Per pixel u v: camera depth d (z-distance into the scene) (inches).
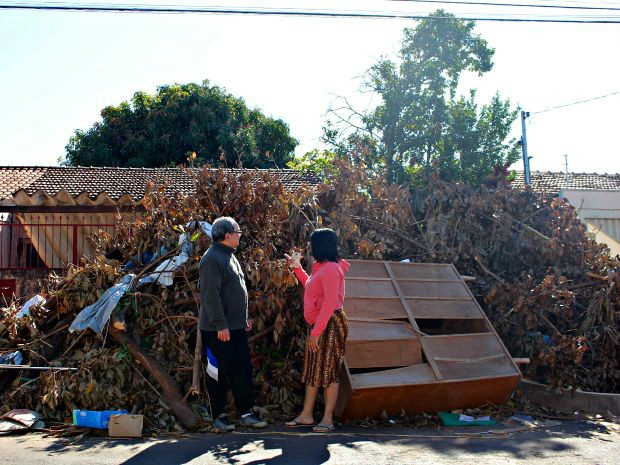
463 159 708.0
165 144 1007.6
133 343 237.3
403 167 661.3
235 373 218.1
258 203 279.0
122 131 1044.5
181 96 1025.5
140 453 181.8
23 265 563.8
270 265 243.4
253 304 247.8
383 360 230.1
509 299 283.1
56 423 216.2
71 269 268.2
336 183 309.4
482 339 248.5
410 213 329.7
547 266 319.6
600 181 914.7
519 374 237.5
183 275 257.3
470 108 727.7
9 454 179.9
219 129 1016.2
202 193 281.9
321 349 210.7
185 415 213.6
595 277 298.8
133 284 252.7
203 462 173.6
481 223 330.3
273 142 1112.8
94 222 600.7
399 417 228.1
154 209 290.0
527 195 337.7
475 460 179.8
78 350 244.4
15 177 666.8
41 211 593.6
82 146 1031.6
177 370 235.9
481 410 238.8
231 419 222.8
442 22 687.7
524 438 206.7
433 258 313.1
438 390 225.5
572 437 209.3
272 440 198.8
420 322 287.3
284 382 239.3
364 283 253.3
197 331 245.9
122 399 221.1
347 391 216.2
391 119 683.4
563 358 254.8
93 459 175.2
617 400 245.4
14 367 231.9
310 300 213.5
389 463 175.6
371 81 692.1
